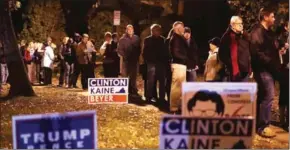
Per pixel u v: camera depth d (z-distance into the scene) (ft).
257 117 30.50
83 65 53.72
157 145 27.48
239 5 56.75
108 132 29.58
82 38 54.65
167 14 85.71
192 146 18.84
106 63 46.83
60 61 58.85
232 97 20.31
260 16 29.63
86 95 45.62
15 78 43.06
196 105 20.15
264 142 28.73
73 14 92.99
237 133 18.85
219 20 80.59
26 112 35.47
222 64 33.19
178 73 33.68
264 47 29.12
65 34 86.02
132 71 42.39
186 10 84.43
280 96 32.78
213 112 20.25
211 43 33.91
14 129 18.20
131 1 85.76
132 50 42.01
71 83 57.06
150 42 37.45
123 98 35.45
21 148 18.29
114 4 87.15
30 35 82.28
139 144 27.55
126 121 32.60
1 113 35.04
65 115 18.74
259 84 29.60
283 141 29.17
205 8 82.12
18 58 43.16
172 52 33.68
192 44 34.68
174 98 33.99
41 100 40.81
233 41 30.71
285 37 33.40
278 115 36.94
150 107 37.42
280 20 47.93
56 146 18.66
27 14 82.99
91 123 19.01
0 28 42.70
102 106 37.52
